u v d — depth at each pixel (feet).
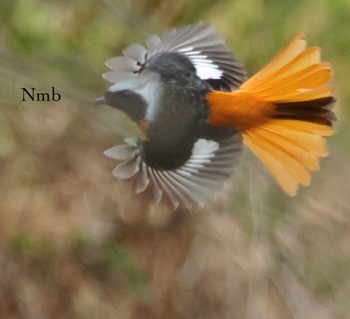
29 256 14.99
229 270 14.89
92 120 13.87
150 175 11.30
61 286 15.02
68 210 15.01
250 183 14.01
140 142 11.30
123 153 11.30
